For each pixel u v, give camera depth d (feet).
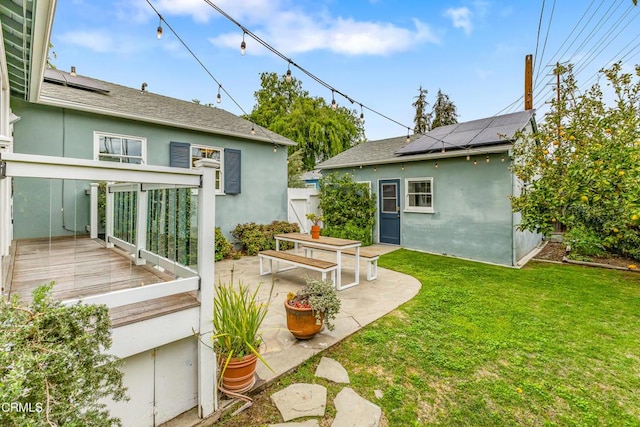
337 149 57.72
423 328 10.87
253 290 15.25
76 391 3.69
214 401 6.74
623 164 14.15
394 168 28.50
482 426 6.39
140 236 10.09
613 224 19.90
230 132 24.66
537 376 8.11
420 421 6.51
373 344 9.72
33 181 12.92
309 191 32.55
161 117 21.29
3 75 11.50
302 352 9.09
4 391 2.87
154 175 6.08
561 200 16.43
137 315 5.98
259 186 27.78
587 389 7.60
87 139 18.52
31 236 12.90
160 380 6.47
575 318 11.78
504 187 21.63
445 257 23.84
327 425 6.32
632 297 14.15
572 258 21.90
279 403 7.01
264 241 25.95
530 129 26.25
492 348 9.50
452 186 24.49
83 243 14.01
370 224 29.81
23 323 3.64
